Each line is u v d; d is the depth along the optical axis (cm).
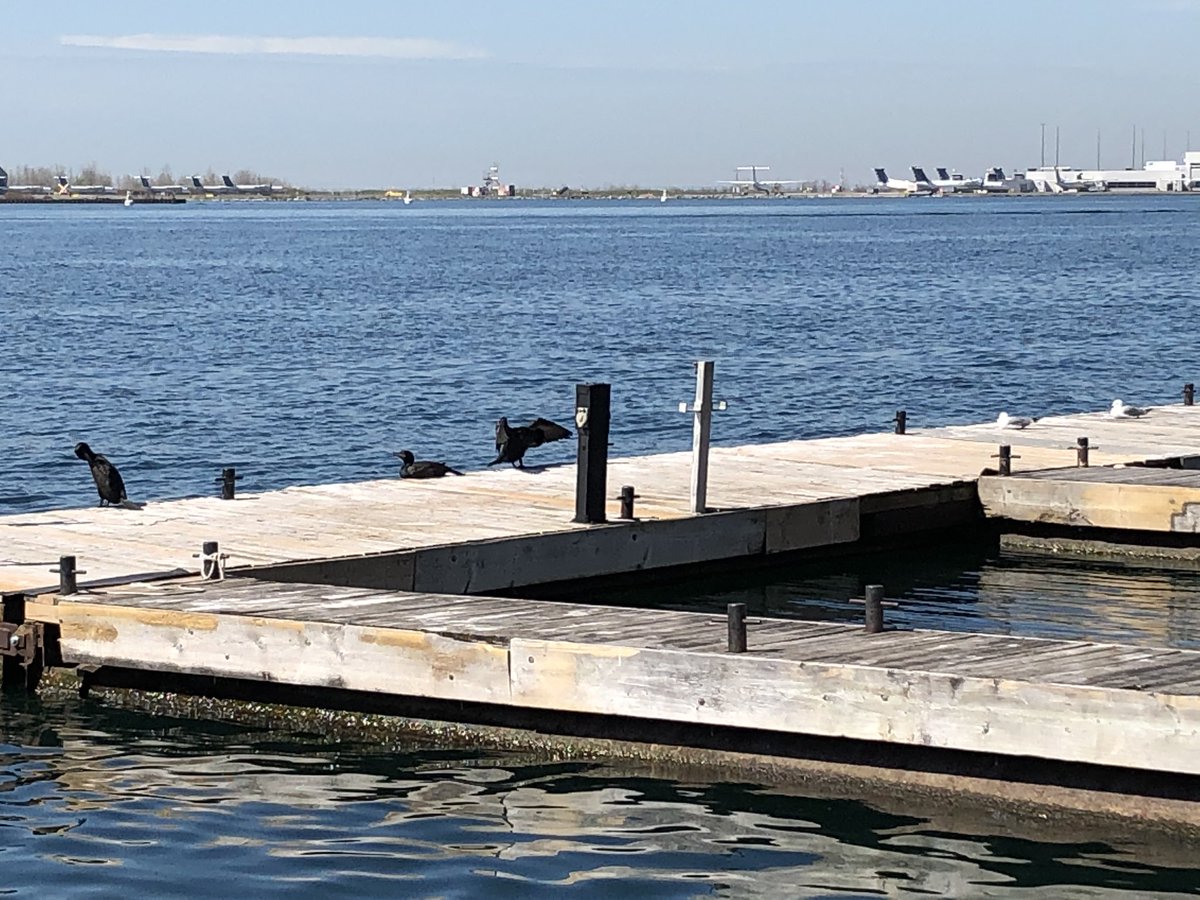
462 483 1914
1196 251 9762
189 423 3098
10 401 3366
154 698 1348
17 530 1634
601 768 1183
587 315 5528
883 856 1020
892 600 1673
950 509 1938
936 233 13438
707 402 1716
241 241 12444
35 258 9594
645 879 984
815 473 1978
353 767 1194
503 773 1177
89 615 1328
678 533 1686
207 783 1159
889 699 1066
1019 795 1084
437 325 5156
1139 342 4553
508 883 977
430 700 1262
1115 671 1064
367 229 15675
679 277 7662
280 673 1256
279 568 1452
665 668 1131
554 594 1623
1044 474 1945
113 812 1098
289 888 966
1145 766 997
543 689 1169
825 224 16500
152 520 1688
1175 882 978
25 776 1171
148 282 7350
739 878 988
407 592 1395
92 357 4197
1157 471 1958
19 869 995
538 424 2069
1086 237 12150
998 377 3825
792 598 1673
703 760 1179
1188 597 1698
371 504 1778
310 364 4047
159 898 952
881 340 4638
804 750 1148
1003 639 1173
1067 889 972
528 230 15262
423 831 1065
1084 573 1817
